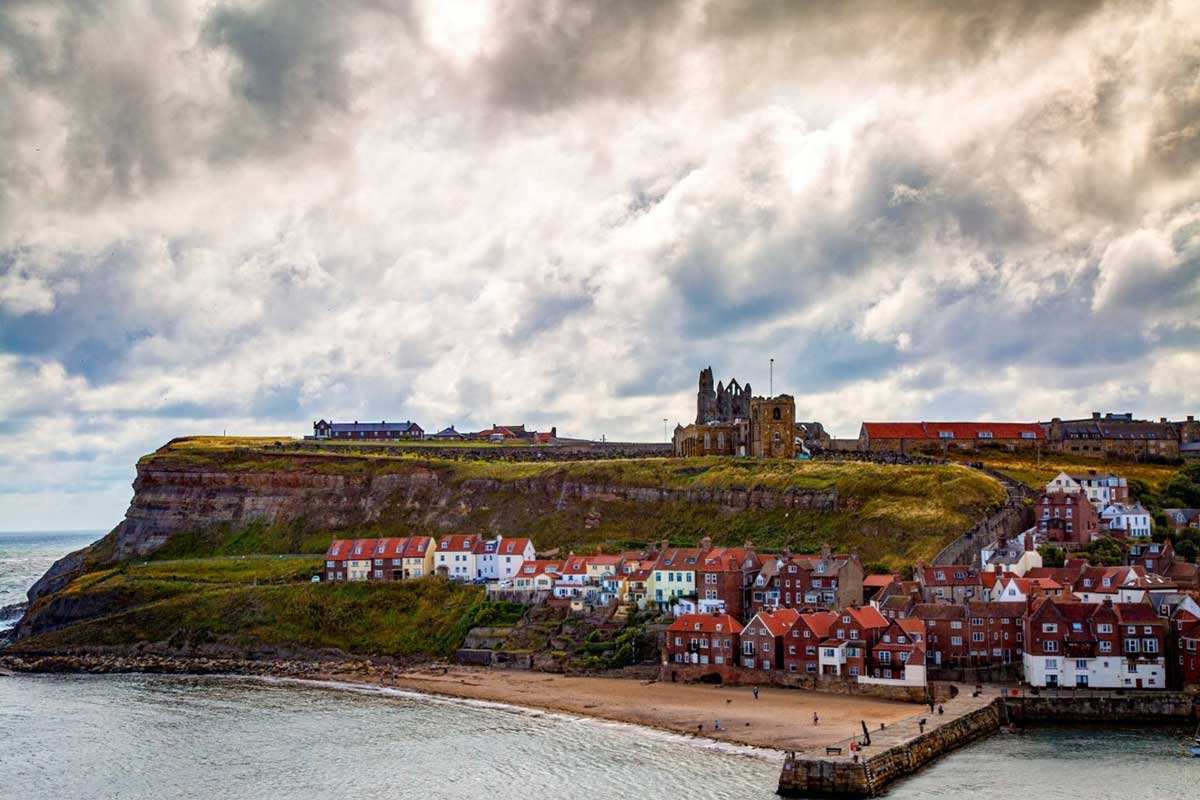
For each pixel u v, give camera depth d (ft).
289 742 561.02
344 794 474.49
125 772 517.55
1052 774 474.49
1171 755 499.51
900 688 598.34
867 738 486.79
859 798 444.96
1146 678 585.22
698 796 452.35
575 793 463.42
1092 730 547.08
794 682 634.84
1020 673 614.34
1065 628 597.52
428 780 489.26
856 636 629.10
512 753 525.75
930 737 501.56
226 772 511.81
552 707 617.21
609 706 610.65
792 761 456.45
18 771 523.29
